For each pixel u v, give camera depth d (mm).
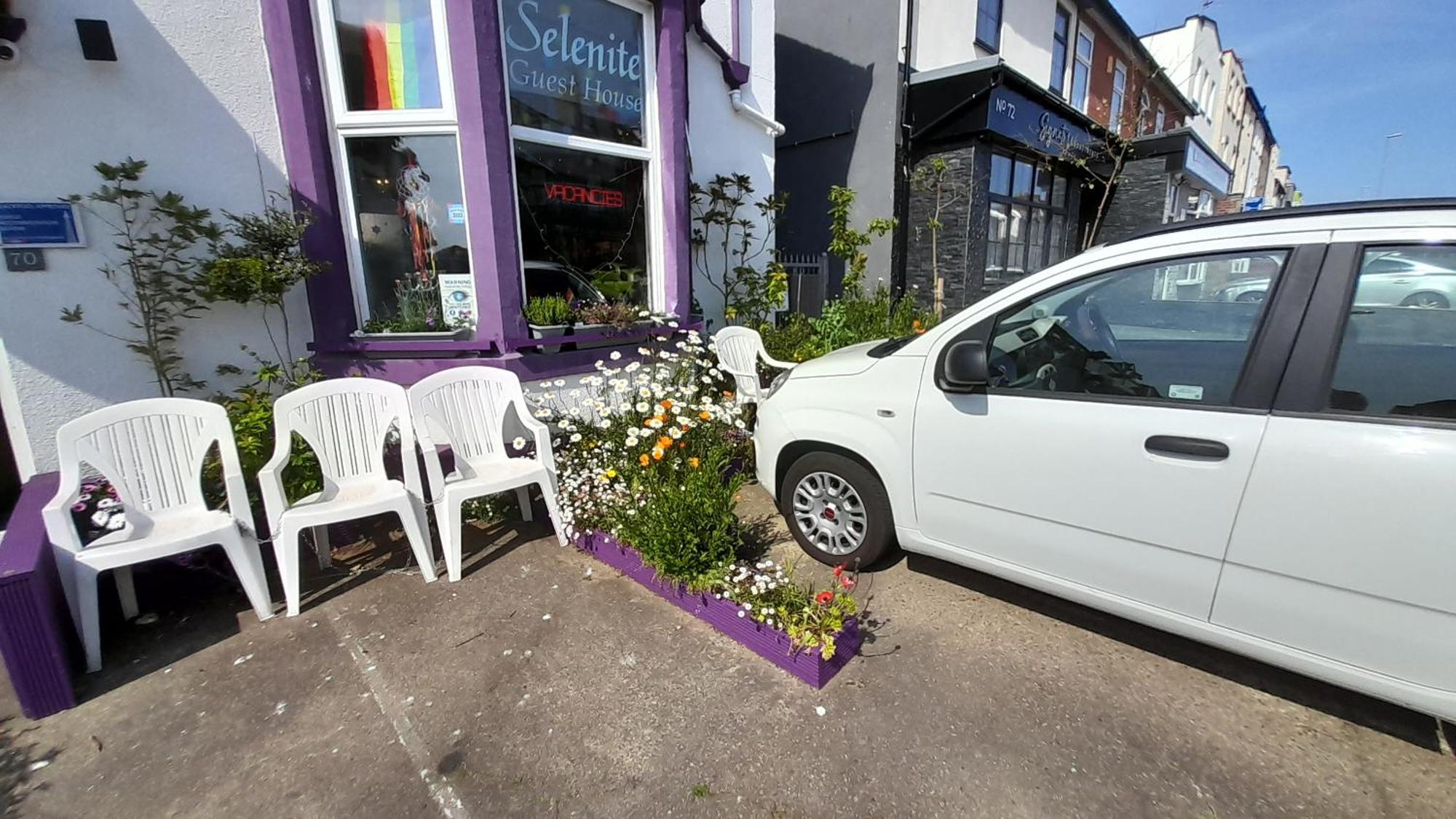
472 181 4152
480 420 3816
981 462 2648
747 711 2385
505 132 4195
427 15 4012
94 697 2520
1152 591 2303
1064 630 2840
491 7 4004
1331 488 1908
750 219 7457
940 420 2764
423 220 4312
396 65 4086
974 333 2738
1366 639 1917
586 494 3719
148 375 3770
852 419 3094
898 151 9102
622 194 5211
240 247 3865
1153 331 2336
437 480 3328
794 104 9875
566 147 4738
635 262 5406
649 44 5109
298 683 2588
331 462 3398
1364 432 1879
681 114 5270
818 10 9344
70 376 3566
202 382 3918
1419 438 1804
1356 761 2107
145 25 3535
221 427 3029
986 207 9477
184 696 2521
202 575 3240
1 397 3461
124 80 3518
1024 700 2410
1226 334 2178
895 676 2564
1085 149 11297
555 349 4613
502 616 3029
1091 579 2449
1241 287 2174
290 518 2973
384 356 4258
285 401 3234
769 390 3797
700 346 5246
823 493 3365
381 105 4133
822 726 2303
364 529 3871
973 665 2617
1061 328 2537
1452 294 1844
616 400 4809
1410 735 2211
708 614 2914
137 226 3629
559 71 4641
